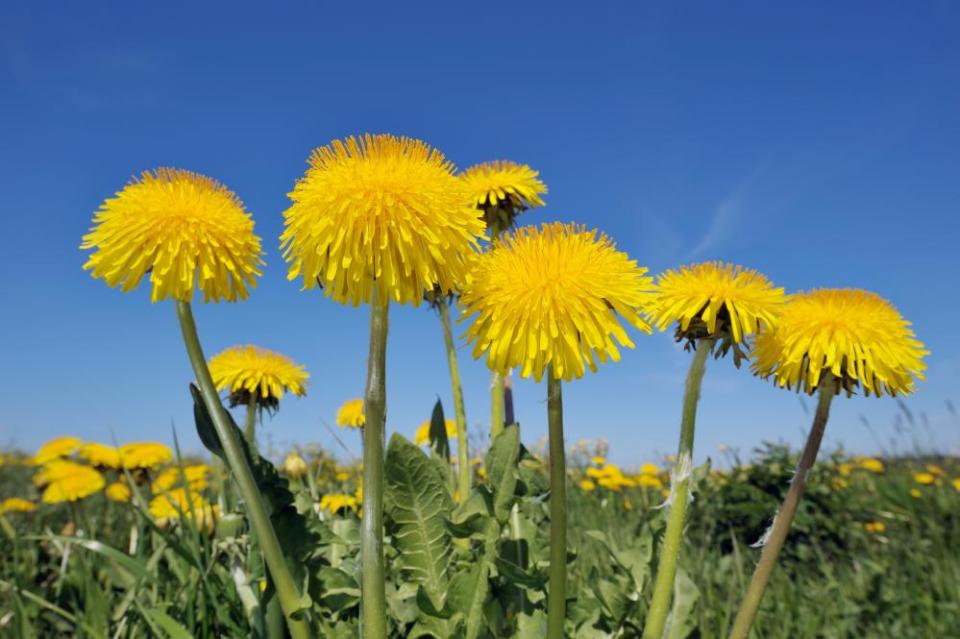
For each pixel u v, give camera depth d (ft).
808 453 0.58
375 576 0.44
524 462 0.68
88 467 1.14
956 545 1.40
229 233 0.53
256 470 0.58
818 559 1.38
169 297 0.51
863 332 0.58
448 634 0.56
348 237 0.44
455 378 0.82
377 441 0.44
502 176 0.87
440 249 0.46
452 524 0.57
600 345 0.44
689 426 0.54
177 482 1.35
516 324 0.46
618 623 0.64
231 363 0.78
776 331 0.60
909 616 1.07
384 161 0.46
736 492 1.53
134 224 0.51
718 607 0.82
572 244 0.48
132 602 0.71
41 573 1.00
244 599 0.68
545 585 0.63
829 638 0.95
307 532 0.59
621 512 1.56
